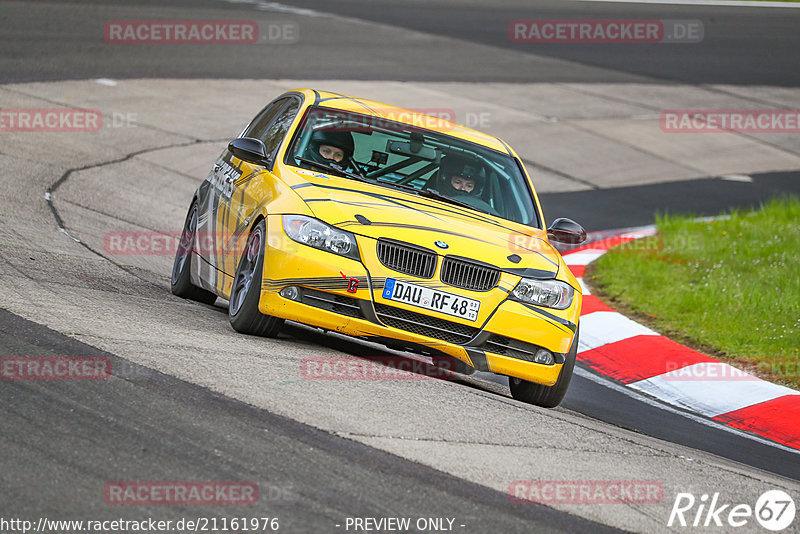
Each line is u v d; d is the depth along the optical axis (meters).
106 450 14.92
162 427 16.08
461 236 23.38
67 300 23.88
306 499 14.18
